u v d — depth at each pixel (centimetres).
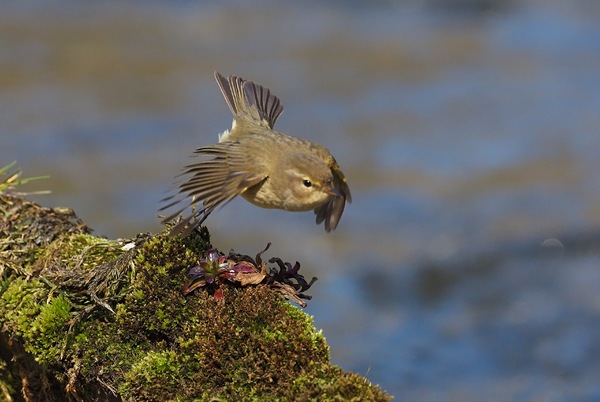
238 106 836
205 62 2405
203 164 701
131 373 655
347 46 2630
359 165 1956
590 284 1539
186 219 663
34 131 1944
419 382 1313
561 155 2016
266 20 2769
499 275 1582
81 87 2188
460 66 2545
